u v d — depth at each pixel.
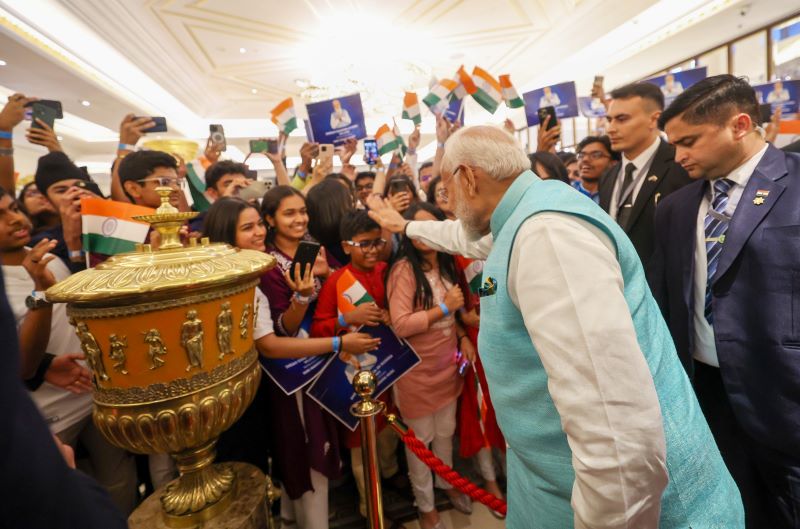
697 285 1.28
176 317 0.71
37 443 0.34
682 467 0.74
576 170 3.46
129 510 1.50
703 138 1.14
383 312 1.51
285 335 1.39
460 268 1.82
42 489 0.34
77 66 5.01
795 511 1.07
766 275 1.06
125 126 1.99
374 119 10.86
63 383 1.15
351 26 5.79
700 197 1.29
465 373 1.77
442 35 6.15
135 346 0.71
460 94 2.67
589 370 0.62
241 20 5.40
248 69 7.08
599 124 3.67
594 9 5.32
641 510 0.62
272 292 1.42
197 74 7.17
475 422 1.77
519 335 0.79
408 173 3.02
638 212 1.78
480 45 6.57
